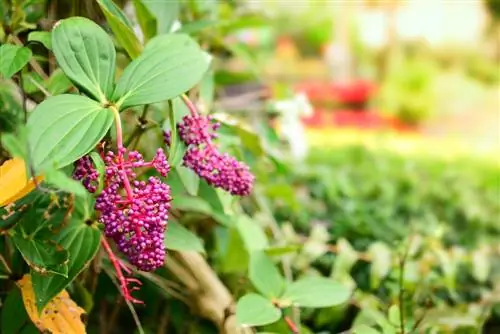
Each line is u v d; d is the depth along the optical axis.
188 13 1.36
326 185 2.07
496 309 1.53
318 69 12.47
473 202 2.35
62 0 1.04
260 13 1.84
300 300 0.98
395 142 6.36
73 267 0.84
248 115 1.79
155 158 0.77
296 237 1.50
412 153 4.52
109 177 0.74
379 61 14.01
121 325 1.38
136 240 0.72
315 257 1.39
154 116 1.08
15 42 0.92
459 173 3.16
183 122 0.87
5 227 0.84
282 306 0.97
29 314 0.86
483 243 1.88
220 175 0.86
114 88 0.80
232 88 1.88
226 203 1.05
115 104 0.79
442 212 2.25
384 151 3.71
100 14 1.02
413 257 1.35
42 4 1.05
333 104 10.49
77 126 0.74
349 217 1.76
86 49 0.80
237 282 1.23
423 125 11.16
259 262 1.01
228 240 1.24
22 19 0.92
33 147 0.72
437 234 1.41
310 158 3.14
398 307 1.11
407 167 2.90
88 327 1.34
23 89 0.93
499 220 2.27
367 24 13.90
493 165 4.21
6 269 0.90
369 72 13.79
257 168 1.44
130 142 0.93
